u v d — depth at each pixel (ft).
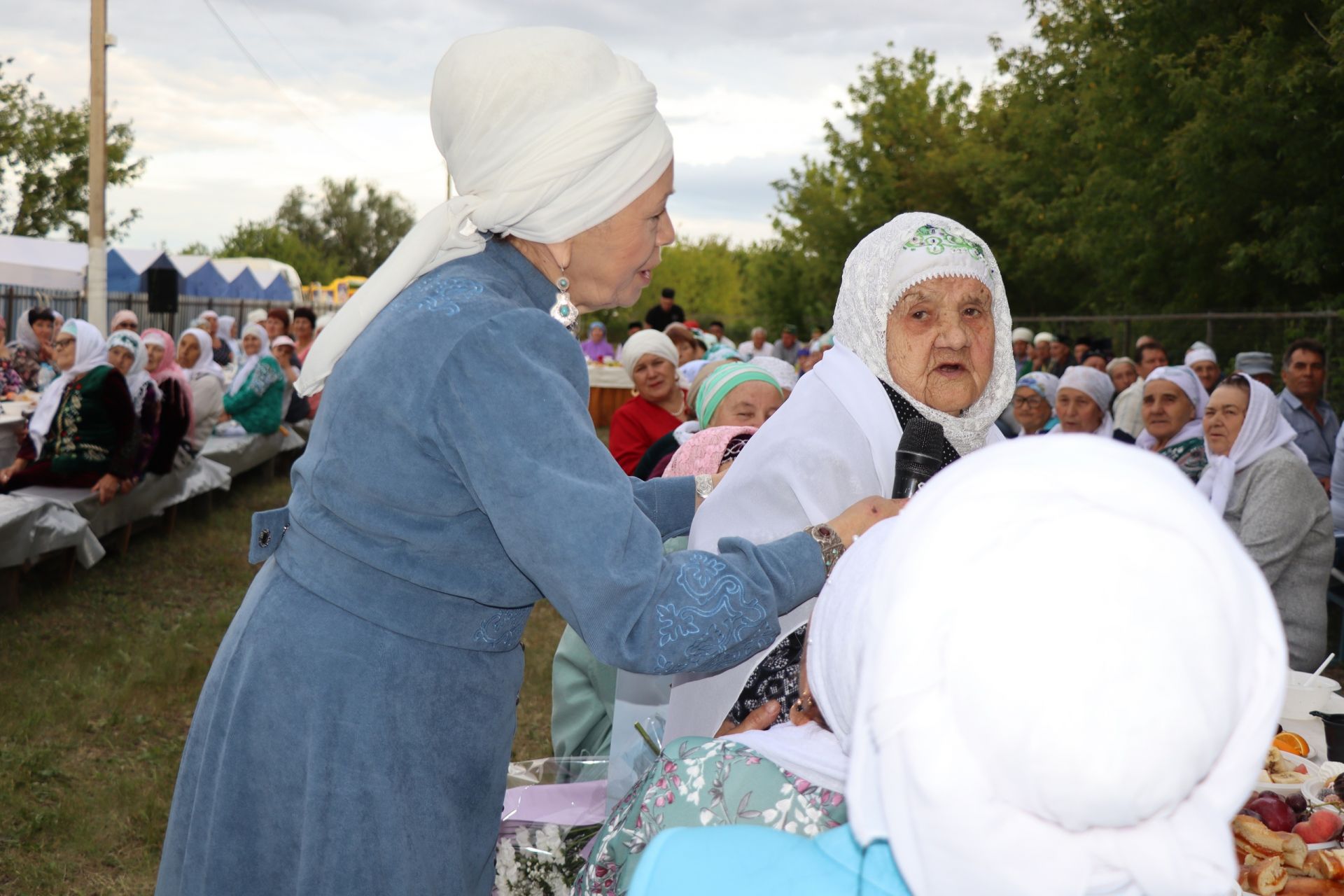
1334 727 7.50
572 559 4.51
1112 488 2.70
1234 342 49.96
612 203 5.10
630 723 7.74
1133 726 2.33
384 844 4.77
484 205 5.01
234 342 59.77
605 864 4.41
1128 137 59.11
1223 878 2.47
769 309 124.26
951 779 2.50
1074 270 80.64
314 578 4.96
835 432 6.15
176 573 26.32
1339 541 19.43
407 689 4.85
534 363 4.70
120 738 16.35
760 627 4.83
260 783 4.87
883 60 114.32
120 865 12.63
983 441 6.65
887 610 2.81
